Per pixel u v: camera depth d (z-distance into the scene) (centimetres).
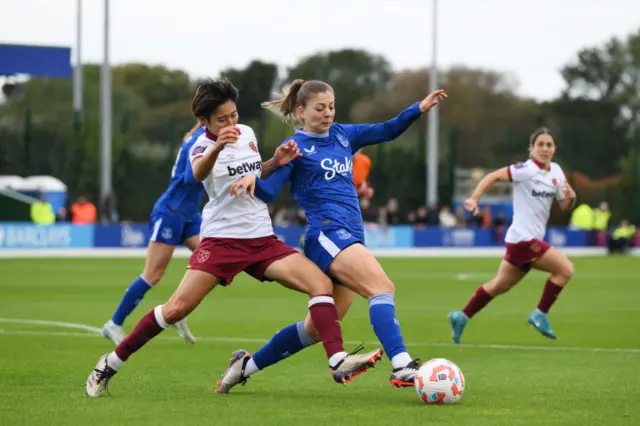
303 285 2230
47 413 2078
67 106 18950
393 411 2111
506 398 2292
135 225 11469
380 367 2883
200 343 3500
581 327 4091
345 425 1941
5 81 7356
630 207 13588
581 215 13100
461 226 13038
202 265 2239
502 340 3631
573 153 14638
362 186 2756
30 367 2834
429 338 3691
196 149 2227
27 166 12569
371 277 2223
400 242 12188
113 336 3344
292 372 2777
